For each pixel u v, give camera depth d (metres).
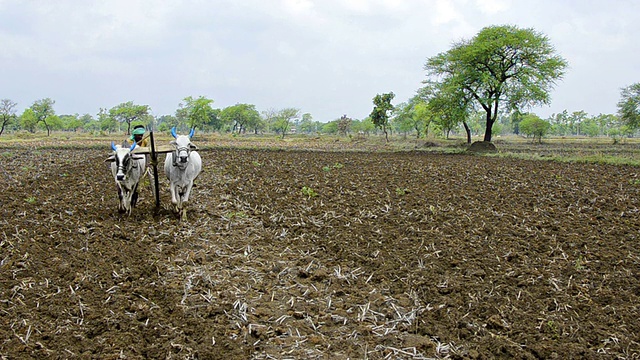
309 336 5.33
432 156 28.81
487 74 34.41
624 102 46.22
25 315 5.62
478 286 6.67
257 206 11.52
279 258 7.92
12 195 12.34
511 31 34.72
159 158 18.22
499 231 9.31
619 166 22.09
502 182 15.73
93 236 8.57
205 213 10.73
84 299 6.09
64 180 15.23
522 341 5.26
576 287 6.63
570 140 64.38
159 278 6.86
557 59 34.28
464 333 5.42
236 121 88.00
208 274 7.04
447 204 11.69
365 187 14.37
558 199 12.60
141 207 10.91
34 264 7.11
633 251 8.11
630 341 5.21
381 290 6.62
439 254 7.98
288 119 75.81
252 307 6.01
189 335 5.34
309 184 14.88
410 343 5.18
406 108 60.81
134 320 5.61
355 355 4.97
